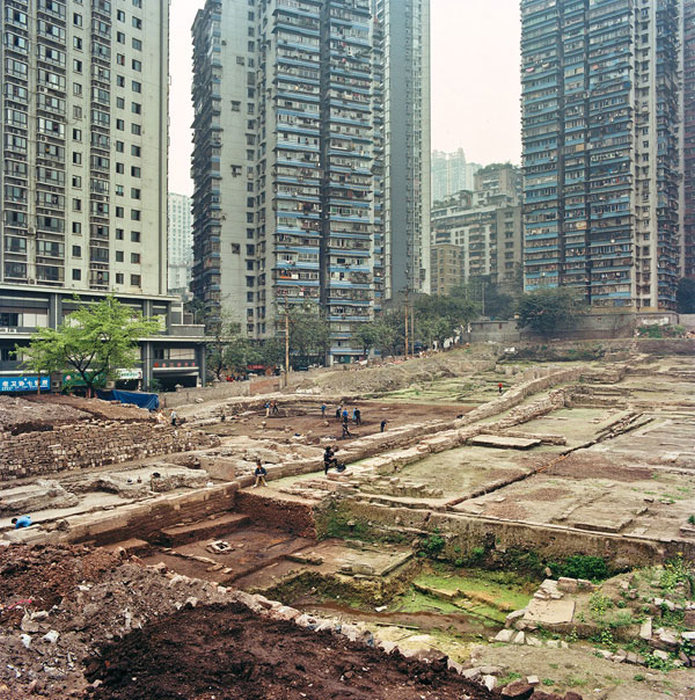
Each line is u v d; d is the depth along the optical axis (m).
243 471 26.84
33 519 20.03
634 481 23.75
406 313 88.75
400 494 22.78
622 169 101.31
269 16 95.94
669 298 105.56
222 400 53.94
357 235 97.38
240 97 98.69
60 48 61.56
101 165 64.56
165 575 15.13
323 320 88.62
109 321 43.88
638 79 103.38
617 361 74.00
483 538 18.89
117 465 28.06
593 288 103.75
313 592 17.67
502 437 34.12
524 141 113.62
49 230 60.09
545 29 111.38
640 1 103.50
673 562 15.78
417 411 48.03
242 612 13.34
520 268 135.62
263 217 96.50
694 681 10.38
